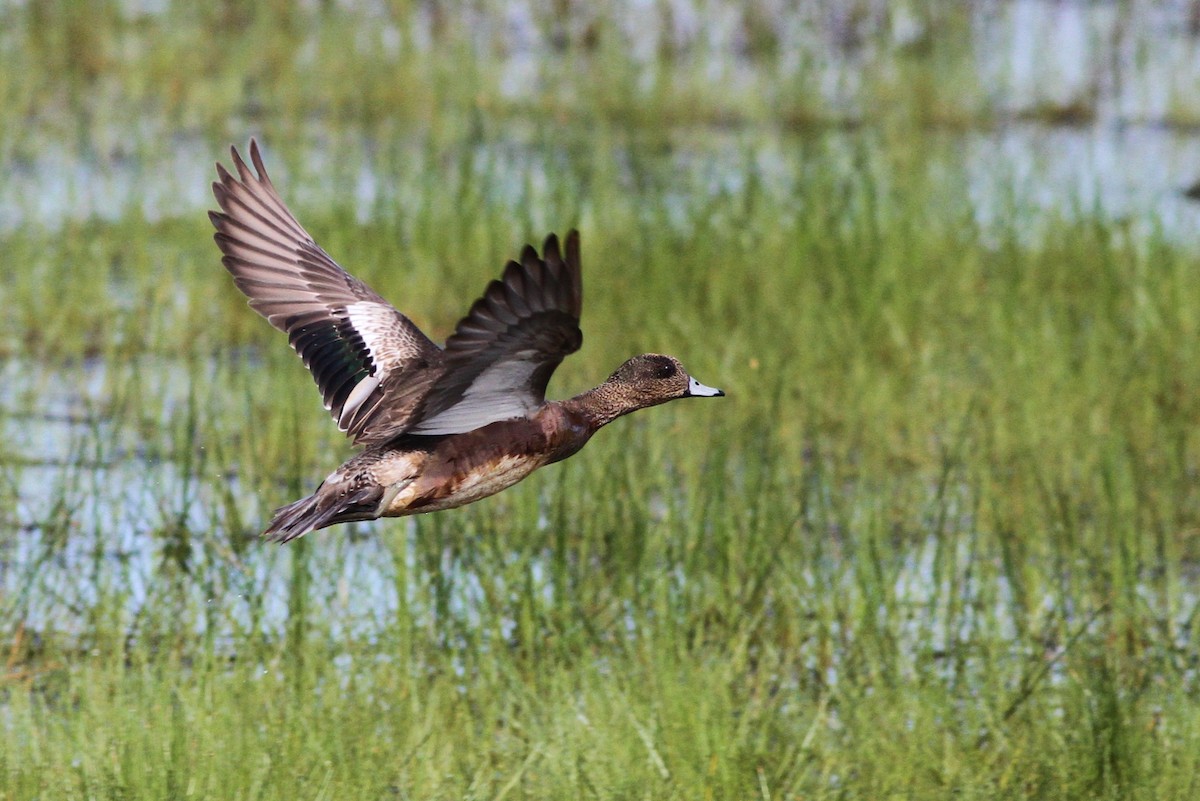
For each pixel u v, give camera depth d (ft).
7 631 35.91
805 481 41.45
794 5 92.22
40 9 83.51
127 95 76.84
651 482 43.39
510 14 91.25
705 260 57.41
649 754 30.58
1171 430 45.78
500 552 37.99
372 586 38.47
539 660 34.99
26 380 49.93
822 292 55.36
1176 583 38.32
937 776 30.83
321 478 44.37
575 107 78.74
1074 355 51.06
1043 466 44.45
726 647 35.81
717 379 49.49
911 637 37.06
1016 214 63.21
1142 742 31.48
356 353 28.02
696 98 79.97
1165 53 88.43
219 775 29.19
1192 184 70.08
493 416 26.02
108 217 62.23
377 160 69.41
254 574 37.45
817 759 31.55
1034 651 35.81
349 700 32.50
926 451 46.75
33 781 29.07
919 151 72.69
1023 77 84.64
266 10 86.79
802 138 75.66
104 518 41.60
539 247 59.67
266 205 29.40
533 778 30.60
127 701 31.83
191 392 41.83
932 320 54.80
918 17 91.81
